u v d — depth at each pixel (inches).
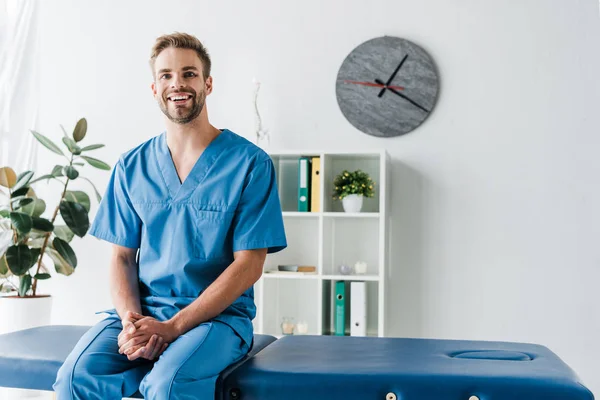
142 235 83.8
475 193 140.9
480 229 140.6
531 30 139.9
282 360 73.5
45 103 159.2
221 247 80.1
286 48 149.3
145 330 71.6
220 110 151.3
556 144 138.3
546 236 138.3
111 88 156.8
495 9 141.3
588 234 136.7
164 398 64.3
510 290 139.2
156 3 155.4
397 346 81.6
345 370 68.3
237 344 75.5
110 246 155.6
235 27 151.6
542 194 138.6
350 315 138.0
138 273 85.2
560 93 138.5
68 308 156.8
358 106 145.2
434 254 142.1
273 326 144.7
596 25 137.5
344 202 138.1
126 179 84.8
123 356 72.4
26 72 153.6
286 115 148.8
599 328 135.6
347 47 146.9
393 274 143.5
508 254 139.4
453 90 142.2
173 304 79.1
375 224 144.1
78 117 158.1
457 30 142.6
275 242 80.1
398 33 145.1
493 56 141.1
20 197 133.4
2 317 134.1
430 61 142.5
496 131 140.5
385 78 144.4
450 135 142.2
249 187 80.3
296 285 147.1
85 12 158.6
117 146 156.2
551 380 64.6
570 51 138.3
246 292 82.8
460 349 79.7
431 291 141.9
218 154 82.5
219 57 151.8
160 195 82.1
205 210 80.1
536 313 138.2
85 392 68.1
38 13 157.0
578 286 136.8
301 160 139.2
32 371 73.7
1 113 148.8
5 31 149.6
